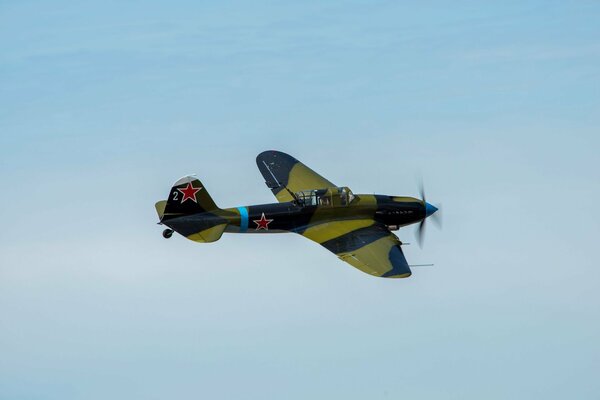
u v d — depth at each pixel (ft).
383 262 484.33
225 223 506.07
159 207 510.58
